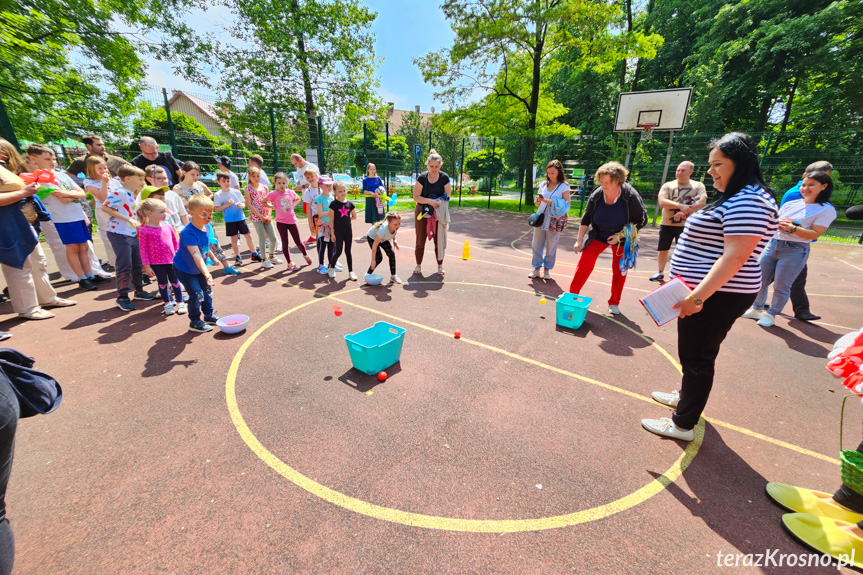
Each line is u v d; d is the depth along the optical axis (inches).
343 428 99.3
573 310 163.3
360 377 124.7
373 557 65.1
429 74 655.8
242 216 255.8
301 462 87.1
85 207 233.9
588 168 627.2
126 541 67.5
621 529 72.1
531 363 137.2
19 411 47.4
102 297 196.1
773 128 780.0
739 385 127.0
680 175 225.0
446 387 120.3
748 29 673.0
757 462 91.4
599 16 535.5
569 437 98.1
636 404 113.6
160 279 169.6
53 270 240.7
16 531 69.2
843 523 70.4
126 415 103.2
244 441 93.9
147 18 584.7
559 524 72.7
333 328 162.4
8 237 150.3
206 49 647.1
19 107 408.2
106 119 497.4
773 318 175.9
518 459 89.7
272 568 62.7
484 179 1219.9
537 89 623.8
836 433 103.2
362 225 446.6
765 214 71.1
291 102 690.8
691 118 678.5
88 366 127.9
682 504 78.2
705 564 65.3
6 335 147.4
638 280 250.7
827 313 196.5
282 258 287.0
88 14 466.6
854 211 122.8
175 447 91.5
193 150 514.0
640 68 845.2
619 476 85.3
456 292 216.1
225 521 71.7
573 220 556.7
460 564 64.3
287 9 628.7
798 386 126.6
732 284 78.9
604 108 896.3
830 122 618.5
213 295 200.7
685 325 88.6
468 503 76.8
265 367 129.6
